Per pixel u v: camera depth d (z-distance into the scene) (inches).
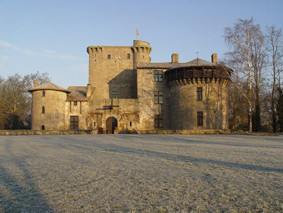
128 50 1900.8
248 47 1115.3
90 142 657.0
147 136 924.6
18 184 223.6
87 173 262.1
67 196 189.0
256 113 1181.1
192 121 1326.3
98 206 167.6
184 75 1343.5
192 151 434.9
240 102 1494.8
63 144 605.3
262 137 861.2
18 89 1964.8
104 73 1868.8
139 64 1563.7
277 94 1302.9
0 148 523.8
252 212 156.5
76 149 488.1
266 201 173.8
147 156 377.4
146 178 237.8
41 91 1450.5
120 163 318.0
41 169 286.8
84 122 1471.5
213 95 1326.3
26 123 2324.1
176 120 1402.6
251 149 464.1
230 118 1695.4
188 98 1348.4
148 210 159.9
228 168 281.1
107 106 1482.5
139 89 1509.6
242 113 1599.4
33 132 1131.9
